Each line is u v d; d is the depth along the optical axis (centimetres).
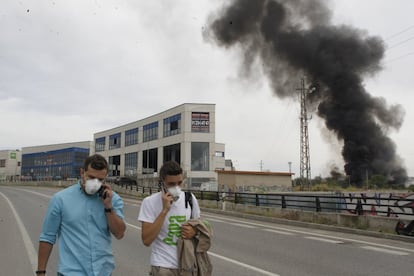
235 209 2362
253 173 4456
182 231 359
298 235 1351
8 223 1667
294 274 754
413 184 6131
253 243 1153
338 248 1070
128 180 6016
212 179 5669
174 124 6100
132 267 820
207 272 363
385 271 789
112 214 334
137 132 7244
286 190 4566
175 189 358
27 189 6378
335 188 5678
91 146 9806
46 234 337
